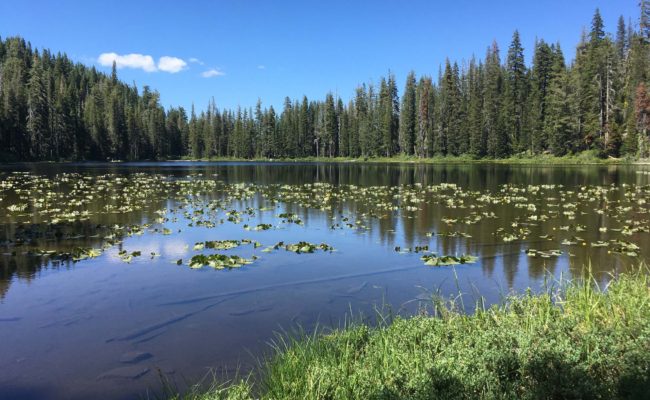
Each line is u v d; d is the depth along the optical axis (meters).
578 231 12.79
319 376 4.20
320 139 102.56
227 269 9.02
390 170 49.94
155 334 5.99
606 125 59.06
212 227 13.63
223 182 32.25
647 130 54.91
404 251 10.53
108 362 5.23
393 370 4.15
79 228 13.17
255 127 107.81
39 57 113.19
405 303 7.09
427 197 21.56
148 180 32.78
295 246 10.66
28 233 12.37
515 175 37.97
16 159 67.38
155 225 13.92
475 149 72.00
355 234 12.59
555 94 63.47
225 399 4.17
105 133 85.75
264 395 4.21
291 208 17.88
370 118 90.25
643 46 62.22
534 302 5.67
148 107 117.75
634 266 9.09
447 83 77.00
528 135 67.75
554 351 3.94
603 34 69.00
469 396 3.61
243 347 5.58
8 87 70.44
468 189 25.70
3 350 5.54
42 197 20.55
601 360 3.86
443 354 4.36
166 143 106.19
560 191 23.59
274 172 47.44
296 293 7.61
